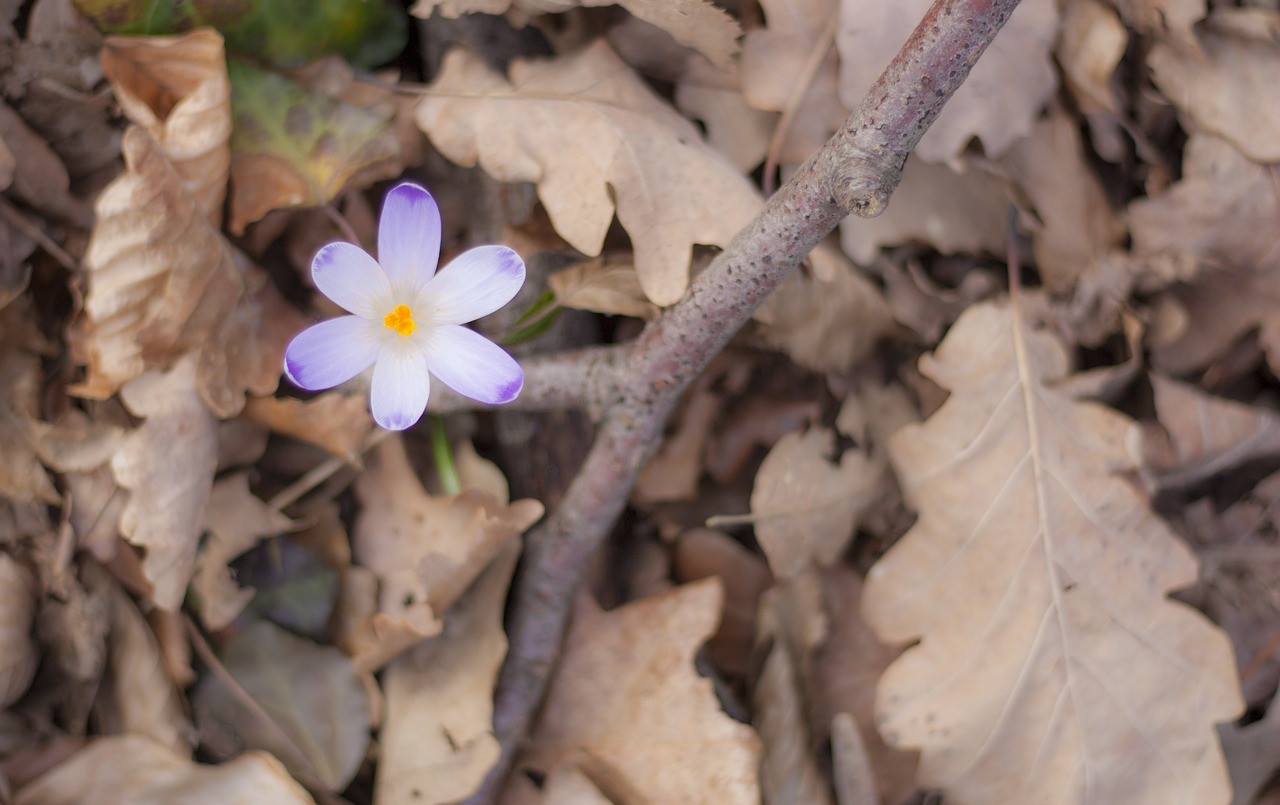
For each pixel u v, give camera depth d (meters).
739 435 0.49
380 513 0.47
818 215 0.41
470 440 0.48
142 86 0.44
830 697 0.49
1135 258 0.48
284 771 0.44
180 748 0.45
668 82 0.47
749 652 0.49
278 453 0.46
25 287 0.45
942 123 0.46
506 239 0.46
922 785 0.46
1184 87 0.47
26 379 0.45
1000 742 0.46
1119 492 0.47
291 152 0.45
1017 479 0.47
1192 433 0.49
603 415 0.46
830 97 0.46
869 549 0.50
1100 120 0.48
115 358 0.43
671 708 0.47
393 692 0.46
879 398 0.49
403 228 0.42
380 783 0.45
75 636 0.45
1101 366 0.49
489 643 0.46
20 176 0.44
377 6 0.45
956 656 0.47
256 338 0.45
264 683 0.46
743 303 0.43
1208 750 0.46
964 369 0.48
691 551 0.49
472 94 0.45
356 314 0.42
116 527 0.45
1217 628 0.47
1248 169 0.47
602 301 0.46
